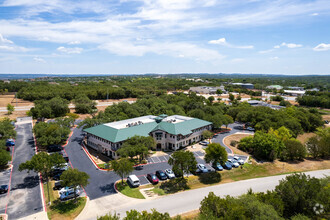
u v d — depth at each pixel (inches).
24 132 3270.2
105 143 2475.4
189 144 2974.9
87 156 2443.4
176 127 2768.2
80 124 2923.2
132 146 2182.6
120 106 4205.2
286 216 1341.0
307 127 4116.6
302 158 2743.6
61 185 1592.0
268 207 1170.6
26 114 4411.9
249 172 2235.5
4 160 1950.1
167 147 2792.8
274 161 2576.3
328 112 5969.5
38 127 2706.7
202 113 3695.9
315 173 2261.3
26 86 7790.4
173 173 2041.1
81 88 7436.0
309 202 1314.0
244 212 1123.9
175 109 4170.8
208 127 3403.1
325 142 2716.5
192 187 1881.2
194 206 1568.7
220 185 1939.0
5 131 2516.0
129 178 1881.2
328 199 1311.5
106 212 1461.6
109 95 7012.8
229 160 2436.0
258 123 3629.4
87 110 4869.6
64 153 2511.1
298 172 2288.4
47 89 6678.2
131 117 3786.9
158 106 4315.9
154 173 2078.0
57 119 3053.6
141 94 7337.6
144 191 1755.7
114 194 1692.9
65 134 2662.4
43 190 1722.4
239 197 1389.0
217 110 4128.9
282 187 1433.3
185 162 1863.9
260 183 2000.5
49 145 2652.6
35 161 1701.5
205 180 2015.3
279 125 3501.5
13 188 1738.4
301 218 1197.7
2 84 7667.3
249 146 2780.5
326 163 2571.4
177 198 1680.6
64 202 1562.5
